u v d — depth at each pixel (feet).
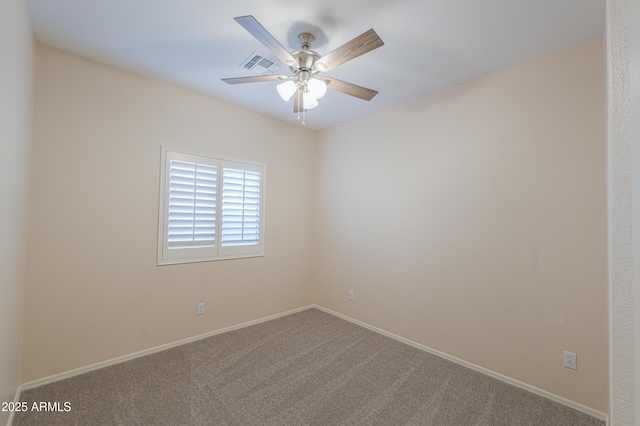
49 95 7.30
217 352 9.08
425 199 9.57
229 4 5.88
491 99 8.15
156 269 9.05
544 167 7.20
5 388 5.29
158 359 8.57
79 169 7.72
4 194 4.61
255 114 11.55
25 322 6.95
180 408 6.48
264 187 11.84
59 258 7.43
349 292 12.01
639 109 1.25
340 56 6.08
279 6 5.90
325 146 13.38
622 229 1.55
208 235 10.20
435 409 6.59
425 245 9.53
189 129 9.73
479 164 8.34
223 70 8.46
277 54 6.24
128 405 6.53
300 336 10.39
